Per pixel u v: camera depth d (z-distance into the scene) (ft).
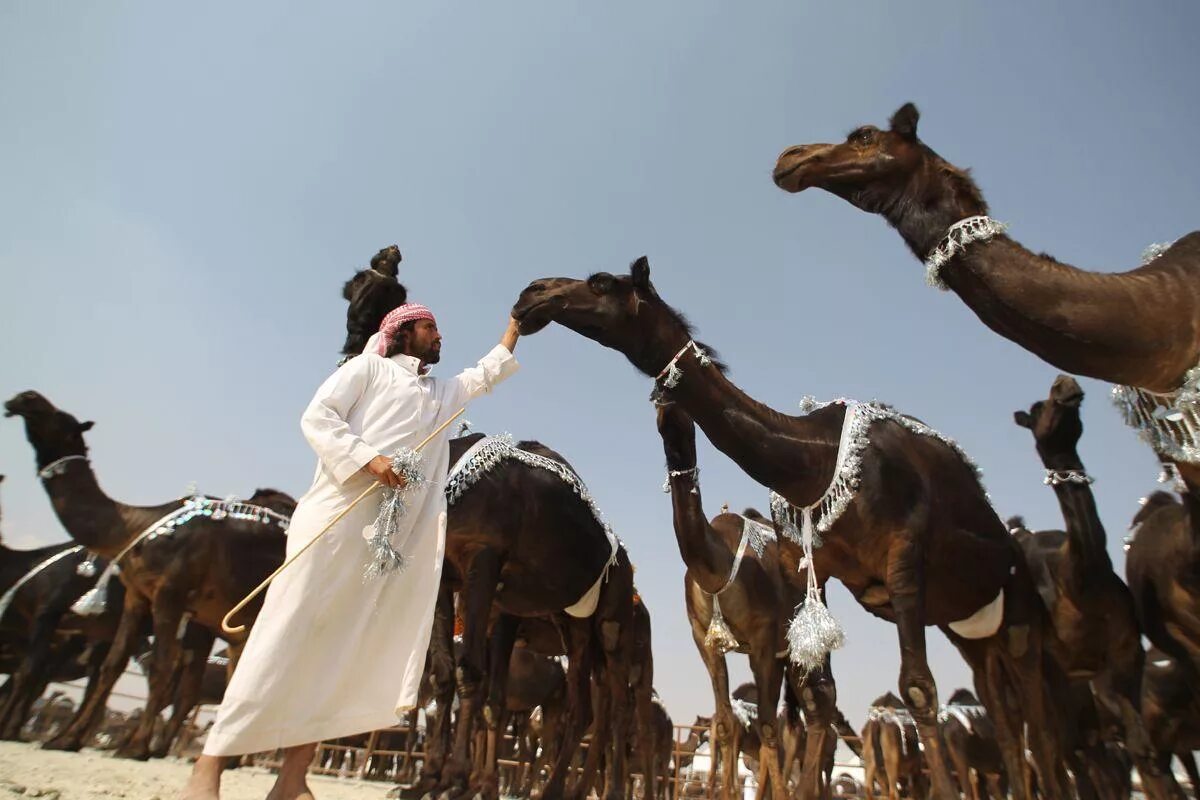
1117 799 34.45
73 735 33.47
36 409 36.63
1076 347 13.91
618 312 20.42
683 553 30.91
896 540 19.84
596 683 32.40
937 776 17.25
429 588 12.98
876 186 16.89
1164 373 13.69
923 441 21.58
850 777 86.74
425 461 13.44
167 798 16.63
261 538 36.14
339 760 72.38
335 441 12.20
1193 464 14.06
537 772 62.08
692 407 20.54
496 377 15.12
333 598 11.94
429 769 26.63
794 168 17.54
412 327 14.23
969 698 56.49
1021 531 35.29
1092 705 35.35
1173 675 34.53
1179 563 25.76
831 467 20.30
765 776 34.22
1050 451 27.71
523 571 28.81
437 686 27.63
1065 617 29.09
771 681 30.99
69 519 35.60
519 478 28.58
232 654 35.63
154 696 33.06
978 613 23.26
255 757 55.57
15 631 46.11
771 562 32.32
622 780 30.37
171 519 34.96
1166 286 13.64
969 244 15.11
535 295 20.83
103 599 36.99
